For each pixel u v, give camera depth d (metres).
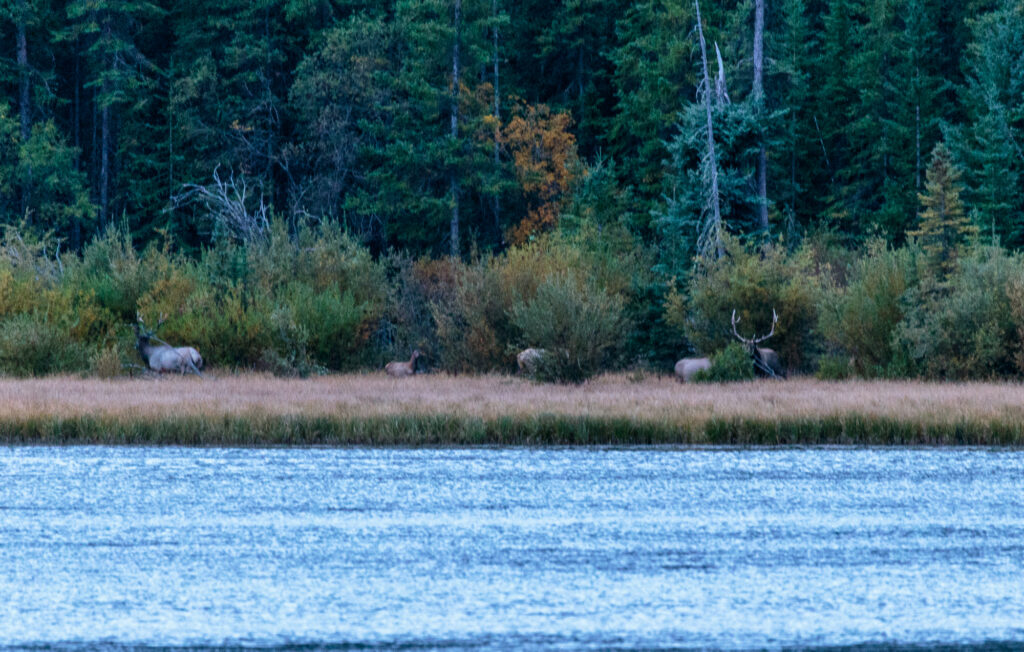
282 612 33.75
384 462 54.81
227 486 48.97
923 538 41.19
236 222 159.62
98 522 42.91
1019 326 88.75
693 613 33.78
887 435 60.50
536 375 90.62
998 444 59.88
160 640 31.70
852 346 98.00
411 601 34.66
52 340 96.50
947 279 98.12
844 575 37.12
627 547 40.00
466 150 172.00
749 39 136.25
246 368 103.06
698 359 92.38
